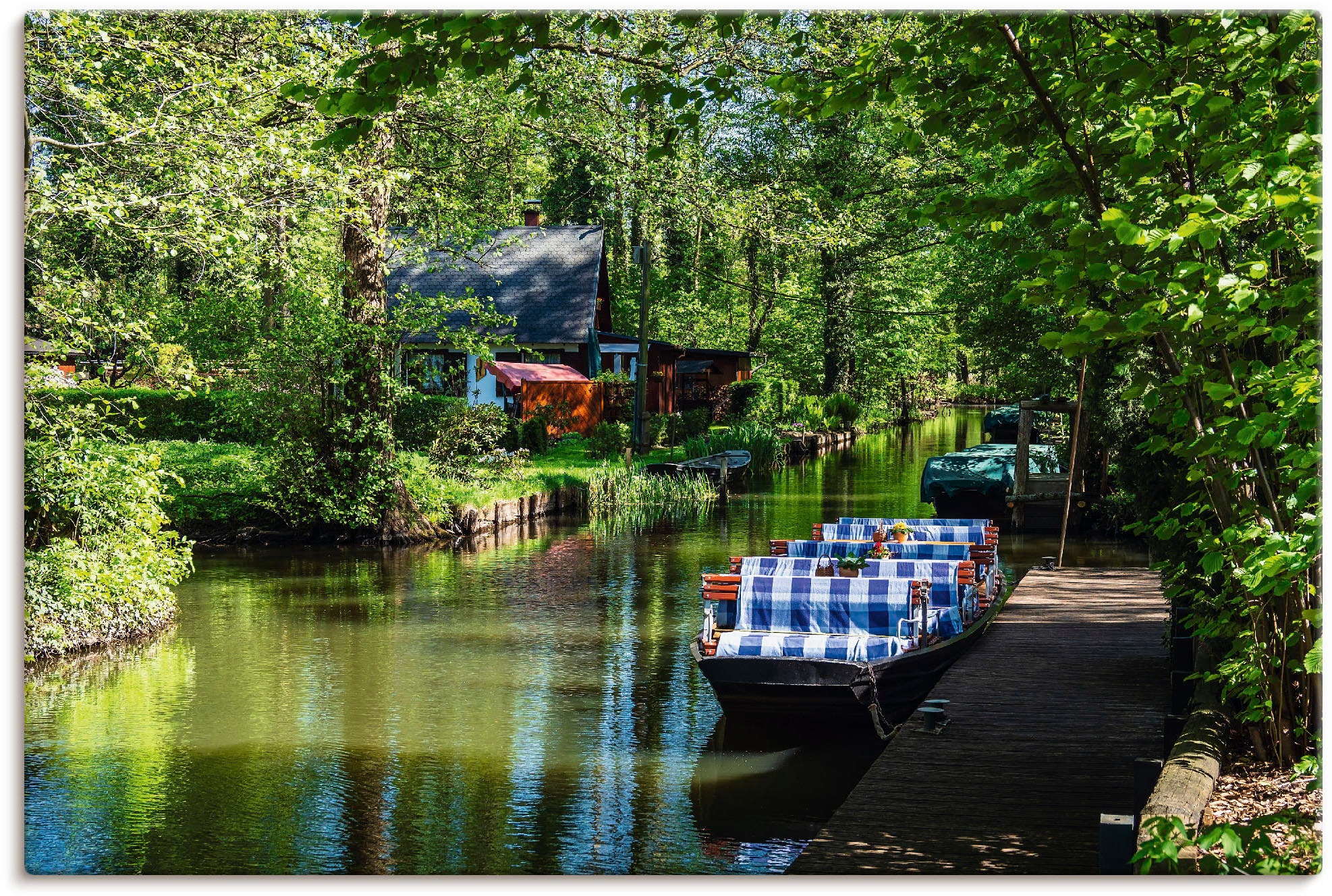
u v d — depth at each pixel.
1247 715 6.68
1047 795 7.89
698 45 15.63
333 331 22.89
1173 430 6.34
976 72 6.57
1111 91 5.94
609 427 36.22
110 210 12.18
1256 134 5.04
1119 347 6.05
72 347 13.20
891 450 47.97
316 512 23.44
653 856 8.17
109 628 14.70
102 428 14.69
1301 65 5.12
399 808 9.09
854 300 51.53
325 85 13.49
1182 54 5.73
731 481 35.34
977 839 7.08
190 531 23.50
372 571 20.25
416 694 12.35
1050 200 6.23
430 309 24.78
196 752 10.46
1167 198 5.79
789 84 7.10
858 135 34.28
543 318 42.41
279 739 10.85
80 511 14.30
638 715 11.66
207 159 13.36
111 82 13.98
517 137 24.73
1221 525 6.71
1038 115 6.71
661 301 59.06
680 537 24.38
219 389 27.88
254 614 16.55
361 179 16.78
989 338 27.34
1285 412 4.81
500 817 8.90
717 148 31.73
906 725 9.59
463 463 28.64
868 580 11.63
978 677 11.19
